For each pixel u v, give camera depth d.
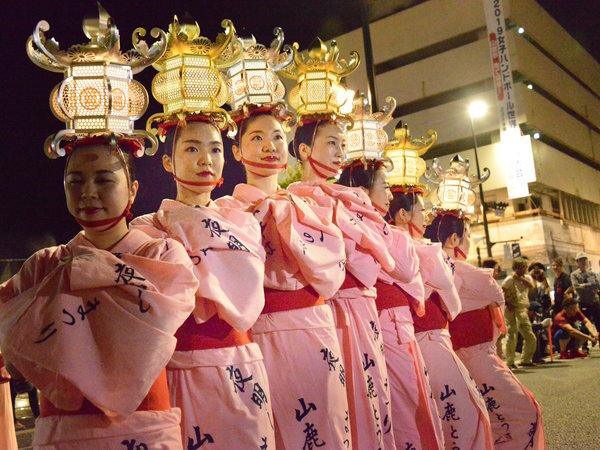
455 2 32.50
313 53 3.95
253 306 2.70
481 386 4.89
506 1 31.42
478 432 4.38
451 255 5.33
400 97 34.19
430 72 33.41
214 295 2.61
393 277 4.07
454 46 33.44
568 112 41.44
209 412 2.60
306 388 3.12
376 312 3.81
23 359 2.20
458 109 33.25
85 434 2.15
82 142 2.42
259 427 2.65
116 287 2.23
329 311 3.36
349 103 4.40
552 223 34.69
